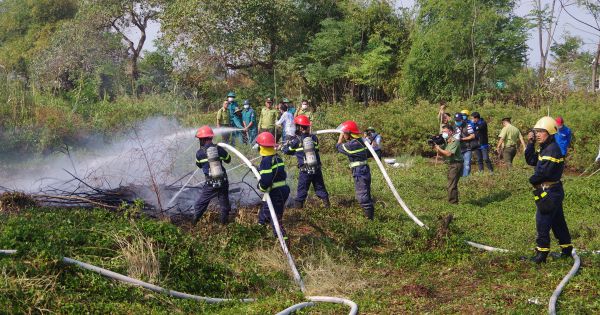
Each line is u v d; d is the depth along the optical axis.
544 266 8.06
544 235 8.15
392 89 30.53
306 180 11.17
